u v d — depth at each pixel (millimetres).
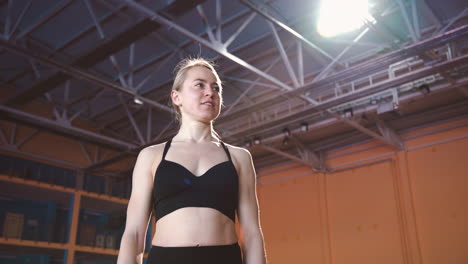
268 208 10883
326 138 10000
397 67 7367
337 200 9680
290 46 7414
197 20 7047
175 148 1266
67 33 7430
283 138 9289
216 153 1274
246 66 6402
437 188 8383
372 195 9156
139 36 5828
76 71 6520
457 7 6500
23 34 7176
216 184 1185
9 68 8094
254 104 7664
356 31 7133
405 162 8938
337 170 9898
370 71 6375
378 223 8891
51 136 9938
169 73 8461
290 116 7805
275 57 7887
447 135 8562
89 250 9102
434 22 6688
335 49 7594
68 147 10203
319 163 10148
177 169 1192
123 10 6629
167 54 7871
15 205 9328
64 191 9070
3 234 8062
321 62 7910
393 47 6676
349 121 8180
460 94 7922
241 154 1338
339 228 9438
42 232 9422
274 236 10500
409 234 8477
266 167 11320
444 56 6949
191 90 1342
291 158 9828
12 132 9211
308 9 6730
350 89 8578
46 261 9289
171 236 1127
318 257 9547
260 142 9164
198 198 1155
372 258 8758
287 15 6879
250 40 7523
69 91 9242
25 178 8766
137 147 9094
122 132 10953
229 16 6934
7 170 9008
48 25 7258
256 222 1289
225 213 1175
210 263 1092
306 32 7203
